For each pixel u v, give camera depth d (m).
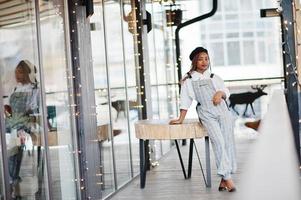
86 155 6.04
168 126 6.96
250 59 16.28
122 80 7.64
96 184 6.30
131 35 8.27
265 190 1.20
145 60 8.79
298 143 4.60
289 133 1.91
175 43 12.50
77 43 5.98
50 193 5.18
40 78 5.09
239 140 12.04
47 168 5.16
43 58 5.22
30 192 4.79
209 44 16.33
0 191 4.27
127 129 7.76
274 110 3.00
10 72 4.48
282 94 6.02
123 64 7.71
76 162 5.98
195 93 6.66
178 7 12.34
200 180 7.62
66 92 5.84
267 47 16.16
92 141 6.24
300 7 6.30
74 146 5.96
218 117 6.55
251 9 16.23
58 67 5.64
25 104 4.76
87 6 6.21
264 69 16.27
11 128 4.46
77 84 5.99
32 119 4.90
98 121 6.58
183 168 7.85
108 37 7.07
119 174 7.28
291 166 1.37
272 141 1.72
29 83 4.86
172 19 12.30
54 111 5.44
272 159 1.45
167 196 6.63
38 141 5.02
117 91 7.39
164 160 9.77
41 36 5.19
